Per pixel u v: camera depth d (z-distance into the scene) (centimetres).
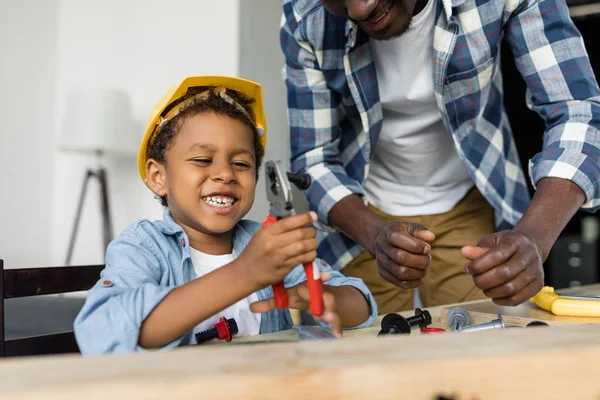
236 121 104
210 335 86
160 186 110
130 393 35
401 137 147
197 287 74
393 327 87
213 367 39
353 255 155
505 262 87
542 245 98
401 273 101
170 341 76
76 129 285
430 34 129
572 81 121
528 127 430
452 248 156
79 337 73
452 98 134
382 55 136
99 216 322
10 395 34
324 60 137
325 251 158
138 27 298
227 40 260
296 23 137
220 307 74
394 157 153
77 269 103
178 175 102
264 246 71
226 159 102
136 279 88
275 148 257
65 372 39
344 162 153
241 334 103
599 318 93
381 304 158
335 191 135
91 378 37
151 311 75
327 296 75
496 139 148
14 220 331
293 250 70
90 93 287
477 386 42
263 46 265
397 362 40
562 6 123
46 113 330
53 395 35
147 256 95
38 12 331
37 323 256
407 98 139
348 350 45
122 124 290
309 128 144
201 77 104
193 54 274
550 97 124
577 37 123
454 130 138
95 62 313
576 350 45
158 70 290
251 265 72
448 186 156
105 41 310
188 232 106
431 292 157
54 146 335
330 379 39
